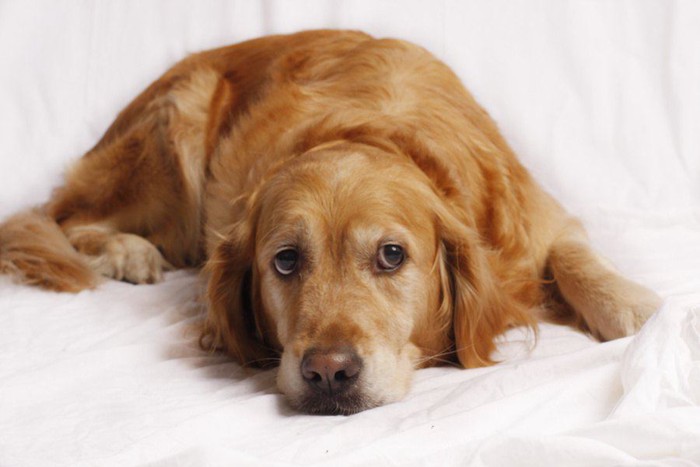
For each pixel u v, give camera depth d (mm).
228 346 1362
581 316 1392
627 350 1194
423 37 1863
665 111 1829
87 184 1698
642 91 1833
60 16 1865
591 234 1639
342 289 1254
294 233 1271
